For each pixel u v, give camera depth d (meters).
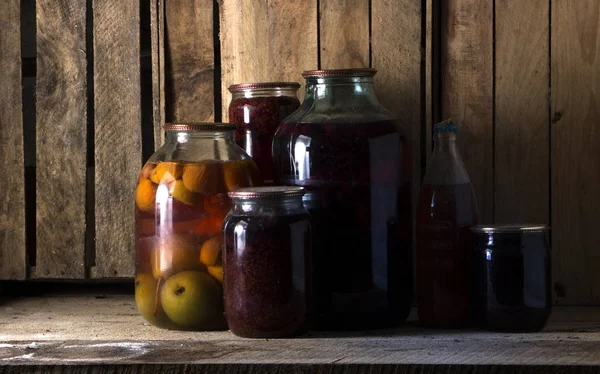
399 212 1.38
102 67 1.63
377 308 1.36
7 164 1.66
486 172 1.58
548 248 1.33
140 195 1.38
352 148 1.34
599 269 1.58
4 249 1.66
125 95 1.63
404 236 1.39
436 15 1.59
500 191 1.58
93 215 1.68
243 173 1.36
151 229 1.36
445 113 1.59
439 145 1.39
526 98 1.57
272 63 1.62
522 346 1.25
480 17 1.58
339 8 1.60
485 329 1.36
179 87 1.63
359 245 1.35
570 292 1.58
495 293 1.32
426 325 1.40
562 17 1.56
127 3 1.62
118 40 1.63
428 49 1.57
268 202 1.28
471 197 1.38
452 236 1.36
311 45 1.61
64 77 1.64
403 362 1.18
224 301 1.32
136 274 1.41
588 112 1.56
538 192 1.58
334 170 1.34
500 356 1.21
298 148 1.36
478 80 1.58
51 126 1.65
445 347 1.25
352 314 1.36
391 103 1.60
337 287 1.35
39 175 1.65
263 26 1.61
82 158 1.64
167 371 1.20
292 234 1.28
